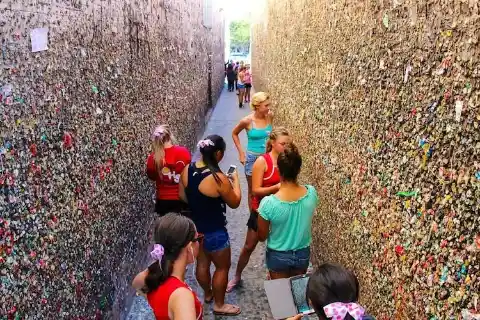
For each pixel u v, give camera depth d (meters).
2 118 2.07
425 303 2.11
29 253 2.30
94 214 3.41
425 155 2.13
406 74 2.36
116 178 4.06
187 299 2.22
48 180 2.57
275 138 4.29
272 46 10.59
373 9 2.89
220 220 4.14
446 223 1.92
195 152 10.14
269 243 3.58
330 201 4.12
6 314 2.04
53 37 2.69
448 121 1.92
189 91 9.66
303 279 2.83
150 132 5.59
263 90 14.12
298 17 6.10
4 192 2.06
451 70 1.90
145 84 5.34
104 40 3.75
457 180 1.84
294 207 3.44
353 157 3.36
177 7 7.94
